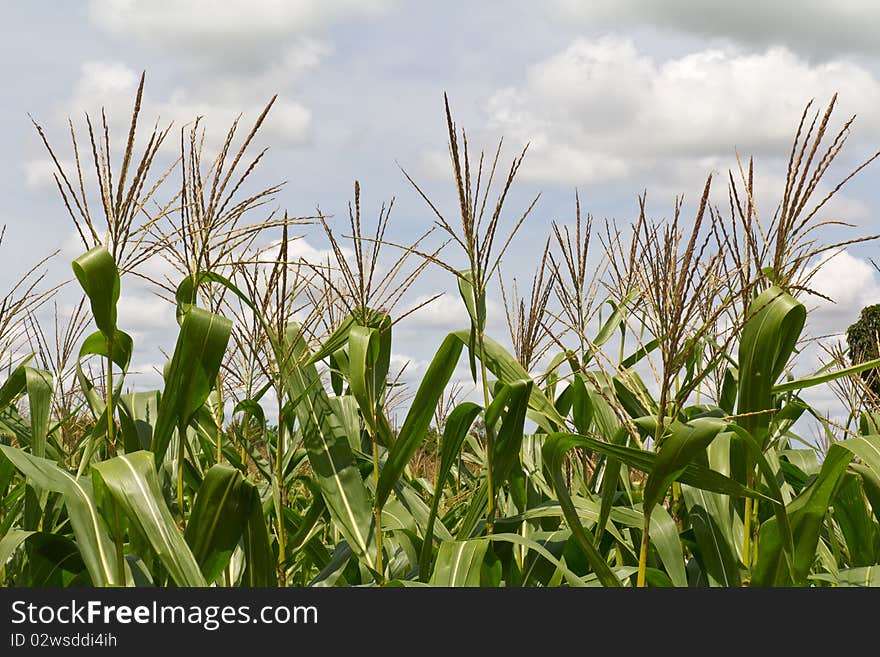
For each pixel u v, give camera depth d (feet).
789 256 11.14
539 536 13.73
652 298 11.14
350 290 13.12
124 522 11.25
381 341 14.73
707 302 11.64
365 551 12.45
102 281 11.01
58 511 14.55
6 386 14.02
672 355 9.96
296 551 14.51
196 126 12.10
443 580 11.13
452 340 11.95
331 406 14.48
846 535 12.41
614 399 11.09
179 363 11.14
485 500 13.09
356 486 13.11
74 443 18.60
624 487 14.70
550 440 10.63
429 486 22.54
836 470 10.34
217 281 13.65
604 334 16.90
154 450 11.45
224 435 17.25
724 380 14.35
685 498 12.92
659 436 10.30
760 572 11.24
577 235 16.53
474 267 11.96
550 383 15.15
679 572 11.83
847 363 14.43
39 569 11.47
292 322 15.33
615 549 14.80
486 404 12.55
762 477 13.28
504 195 11.57
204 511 10.62
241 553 14.40
